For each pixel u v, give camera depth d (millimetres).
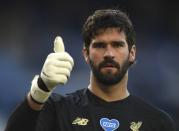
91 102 12672
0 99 39875
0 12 49969
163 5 53438
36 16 50531
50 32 49969
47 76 10938
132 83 42625
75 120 12398
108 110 12578
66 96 12891
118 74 12234
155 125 12602
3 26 49438
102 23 12359
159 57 47281
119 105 12656
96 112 12531
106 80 12234
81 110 12539
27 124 11484
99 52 12266
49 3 51000
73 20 51188
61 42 11312
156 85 43281
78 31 50406
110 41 12266
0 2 50219
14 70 43094
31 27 49781
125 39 12438
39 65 45562
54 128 12406
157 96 42562
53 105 12602
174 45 51344
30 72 43812
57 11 51000
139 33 52688
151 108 12820
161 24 53031
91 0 51938
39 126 12195
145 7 53500
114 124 12438
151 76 43750
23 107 11523
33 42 48219
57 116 12461
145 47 50500
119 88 12680
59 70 10875
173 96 42812
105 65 12164
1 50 47281
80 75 41438
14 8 50344
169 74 44625
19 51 47156
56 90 39000
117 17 12516
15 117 11492
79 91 13031
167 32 52750
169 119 12844
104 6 51938
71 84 40219
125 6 53250
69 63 11000
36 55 46562
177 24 52969
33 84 11555
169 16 53406
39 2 50906
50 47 48125
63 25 50625
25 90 41406
